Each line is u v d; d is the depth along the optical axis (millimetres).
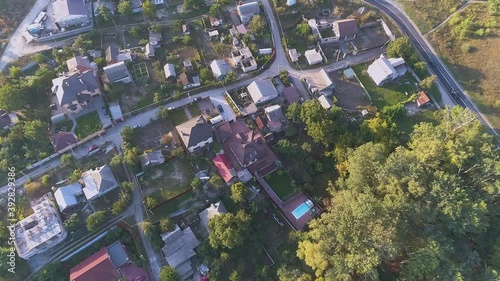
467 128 81812
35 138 87562
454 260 72625
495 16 111938
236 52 106562
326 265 70750
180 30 109500
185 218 83500
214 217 78750
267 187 89250
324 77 103250
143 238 82125
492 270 69500
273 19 113625
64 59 102062
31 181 85812
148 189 86688
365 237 69062
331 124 89938
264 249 82688
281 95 102000
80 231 80750
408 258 74188
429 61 109500
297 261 79500
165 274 74438
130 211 84250
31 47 104188
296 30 111500
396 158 75625
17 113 93625
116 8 110938
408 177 72938
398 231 70188
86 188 83312
